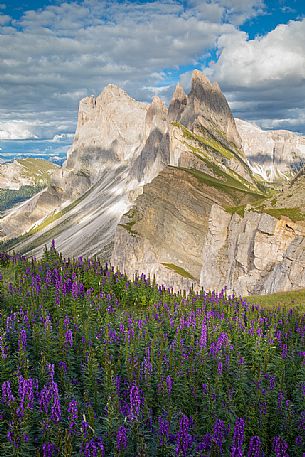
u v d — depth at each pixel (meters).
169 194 142.38
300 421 18.84
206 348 24.50
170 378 20.23
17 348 23.52
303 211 84.38
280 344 27.97
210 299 38.53
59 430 15.54
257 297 46.50
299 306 39.66
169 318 31.89
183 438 15.31
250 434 18.62
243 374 22.66
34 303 28.97
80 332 26.14
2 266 47.06
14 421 15.68
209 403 19.47
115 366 22.42
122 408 18.00
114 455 15.29
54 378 21.08
